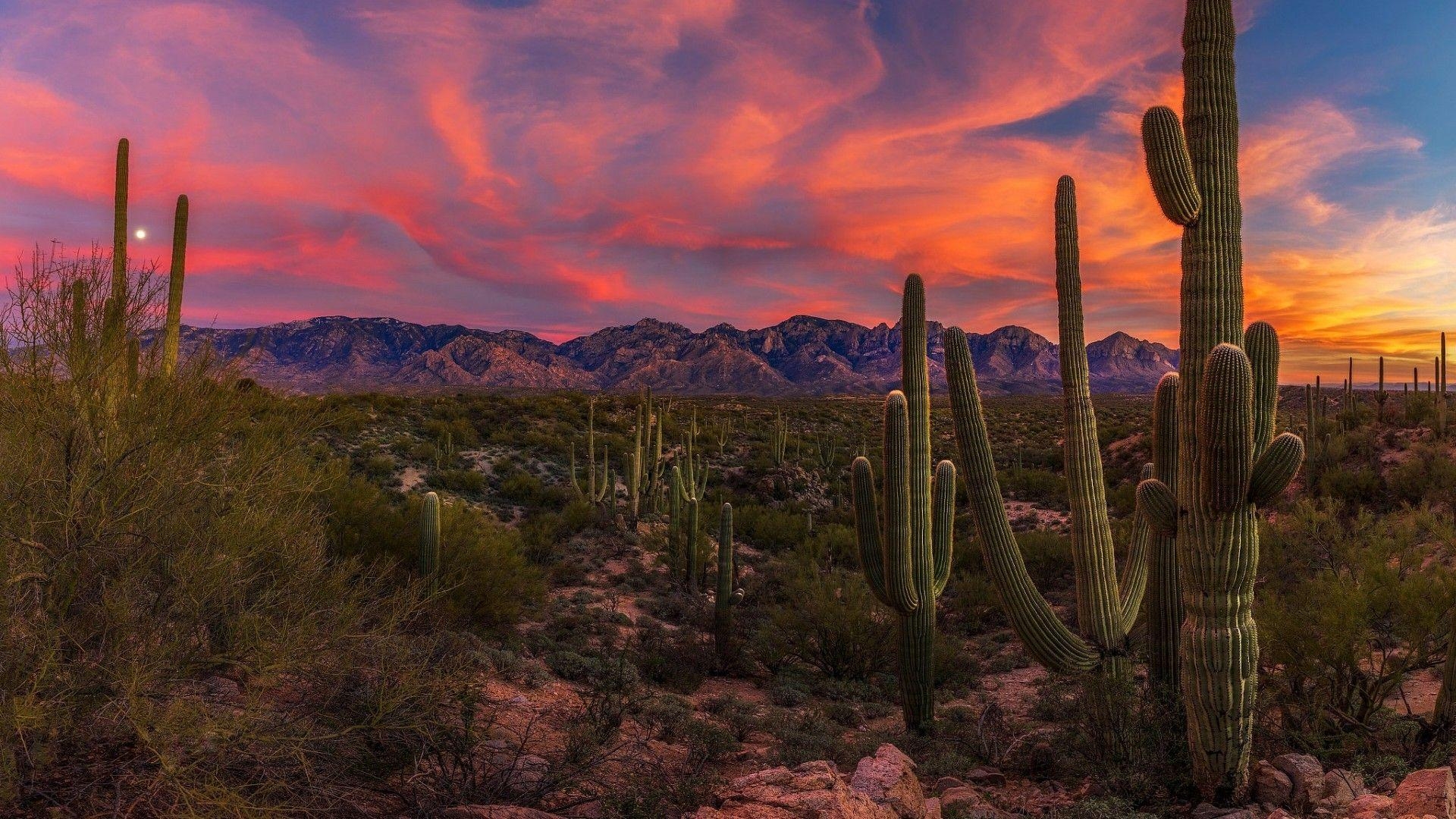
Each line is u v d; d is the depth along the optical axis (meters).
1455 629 6.79
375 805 4.88
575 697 9.13
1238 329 6.39
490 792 5.36
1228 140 6.58
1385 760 6.45
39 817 3.87
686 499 20.56
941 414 64.88
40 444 4.64
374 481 23.34
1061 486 32.91
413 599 5.86
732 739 8.22
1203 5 6.66
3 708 3.92
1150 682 7.42
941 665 12.62
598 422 37.66
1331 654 7.35
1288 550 12.86
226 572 4.84
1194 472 6.24
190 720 4.06
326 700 5.04
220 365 5.31
